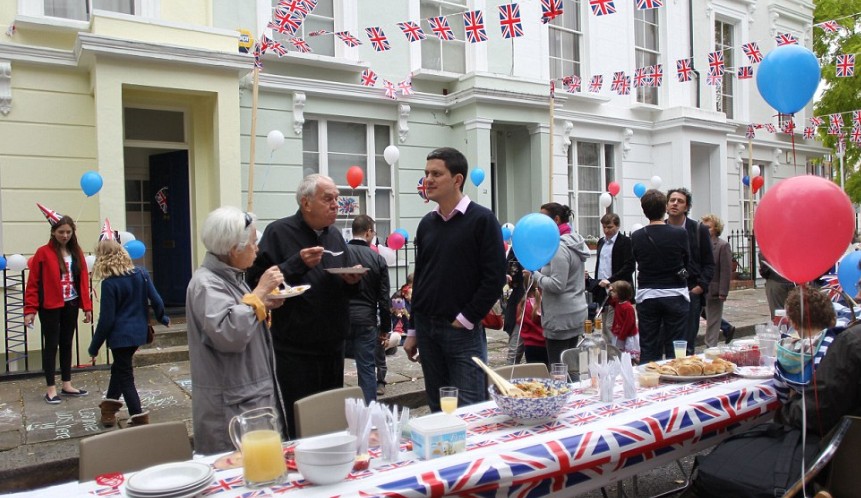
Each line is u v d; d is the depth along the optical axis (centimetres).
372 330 507
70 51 739
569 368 391
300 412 292
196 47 752
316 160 947
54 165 747
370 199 993
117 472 243
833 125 1286
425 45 1028
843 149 1412
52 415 536
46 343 575
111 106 717
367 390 502
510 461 228
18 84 725
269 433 213
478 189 1002
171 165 880
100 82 711
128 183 930
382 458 234
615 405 298
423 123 1022
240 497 201
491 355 794
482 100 1000
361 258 507
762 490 265
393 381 653
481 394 354
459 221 358
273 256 352
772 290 775
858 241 967
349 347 510
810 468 253
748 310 1129
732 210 1499
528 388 290
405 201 1009
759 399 320
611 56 1250
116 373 510
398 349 809
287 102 899
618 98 1265
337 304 353
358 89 946
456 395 270
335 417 305
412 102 998
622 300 596
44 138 740
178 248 877
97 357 726
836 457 258
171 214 886
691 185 1402
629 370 311
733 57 1494
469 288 353
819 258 267
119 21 719
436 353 368
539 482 241
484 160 1009
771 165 1619
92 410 550
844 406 275
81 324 731
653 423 271
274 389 297
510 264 639
